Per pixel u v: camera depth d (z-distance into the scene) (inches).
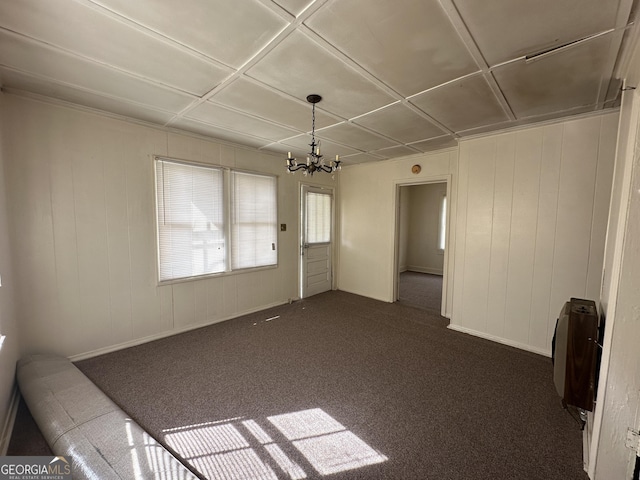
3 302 76.8
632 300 54.0
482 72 78.2
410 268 317.4
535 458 64.9
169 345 123.4
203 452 66.7
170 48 68.9
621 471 55.4
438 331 141.5
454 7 54.6
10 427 71.3
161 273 129.6
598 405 57.9
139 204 121.4
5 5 53.9
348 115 110.2
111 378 97.0
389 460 64.6
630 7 53.6
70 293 105.6
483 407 82.9
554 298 114.4
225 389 91.5
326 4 54.1
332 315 164.7
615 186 76.9
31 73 80.9
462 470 61.7
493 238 129.2
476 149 133.2
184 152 134.0
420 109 104.0
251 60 73.7
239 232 158.7
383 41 65.4
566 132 109.3
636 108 53.7
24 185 94.4
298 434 72.5
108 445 60.8
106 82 86.0
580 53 68.9
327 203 214.1
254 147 161.2
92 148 108.3
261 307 173.8
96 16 57.5
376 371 103.1
